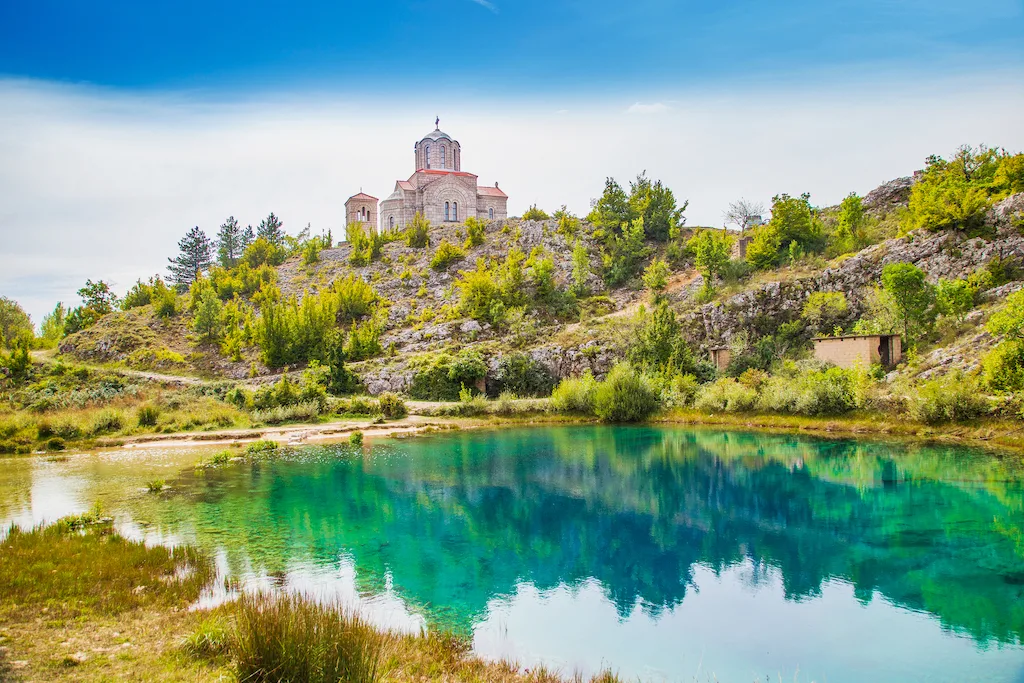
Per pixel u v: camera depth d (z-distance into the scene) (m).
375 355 69.19
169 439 42.41
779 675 12.76
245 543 20.44
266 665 9.09
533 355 60.97
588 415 51.56
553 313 75.69
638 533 22.45
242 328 76.56
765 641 14.29
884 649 13.89
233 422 47.69
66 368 66.62
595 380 55.25
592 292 82.44
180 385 62.91
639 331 60.31
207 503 25.67
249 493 27.48
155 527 22.03
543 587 17.47
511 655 13.26
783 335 60.22
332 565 18.58
